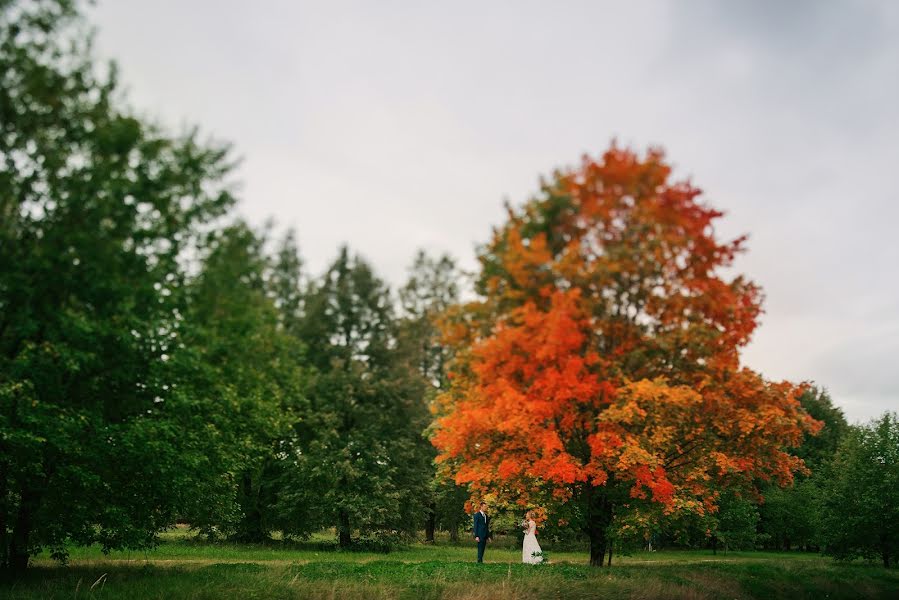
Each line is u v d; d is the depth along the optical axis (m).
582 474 11.23
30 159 9.70
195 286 10.84
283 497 27.16
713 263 11.50
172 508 13.34
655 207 10.83
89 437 10.71
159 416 11.41
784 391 12.96
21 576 11.42
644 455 10.66
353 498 27.00
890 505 22.70
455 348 12.42
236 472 17.91
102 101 10.16
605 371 11.15
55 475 11.52
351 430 29.08
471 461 12.29
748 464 12.91
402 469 30.02
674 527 15.19
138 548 12.85
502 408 11.12
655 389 10.50
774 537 44.69
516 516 16.56
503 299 11.45
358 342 32.12
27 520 11.76
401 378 30.81
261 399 17.62
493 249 11.83
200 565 14.29
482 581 10.99
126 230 9.88
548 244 11.56
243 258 11.24
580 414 11.70
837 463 26.22
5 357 9.43
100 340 9.98
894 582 17.09
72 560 15.41
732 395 12.34
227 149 11.28
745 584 13.50
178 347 10.79
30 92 9.23
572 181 11.19
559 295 10.63
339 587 10.25
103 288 9.64
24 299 9.34
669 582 11.90
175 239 10.66
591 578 11.66
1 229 9.05
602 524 13.47
